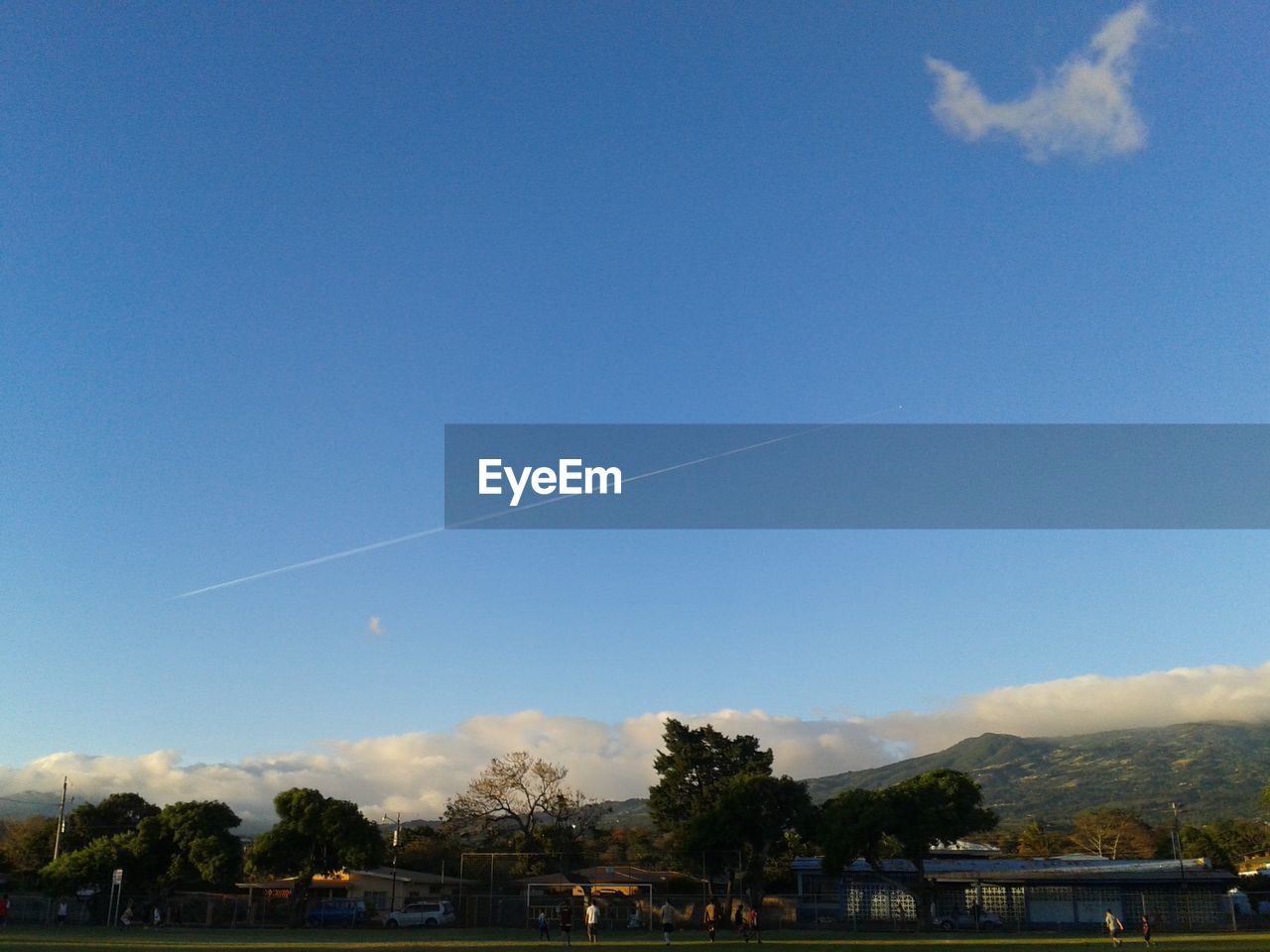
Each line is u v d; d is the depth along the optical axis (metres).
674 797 107.88
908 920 80.44
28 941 44.97
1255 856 145.38
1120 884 80.81
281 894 93.75
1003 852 146.50
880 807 72.31
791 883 95.06
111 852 79.69
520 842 107.31
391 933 62.94
